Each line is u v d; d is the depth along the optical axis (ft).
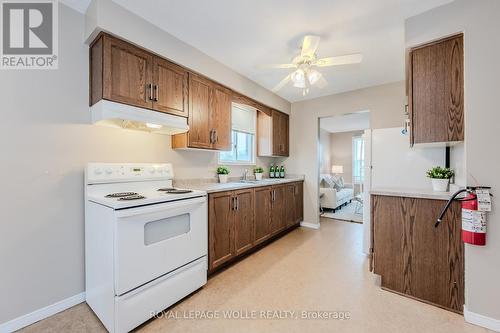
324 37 7.07
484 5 5.07
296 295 6.25
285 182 11.68
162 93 6.83
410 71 6.20
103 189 6.14
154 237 5.31
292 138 14.17
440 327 5.00
